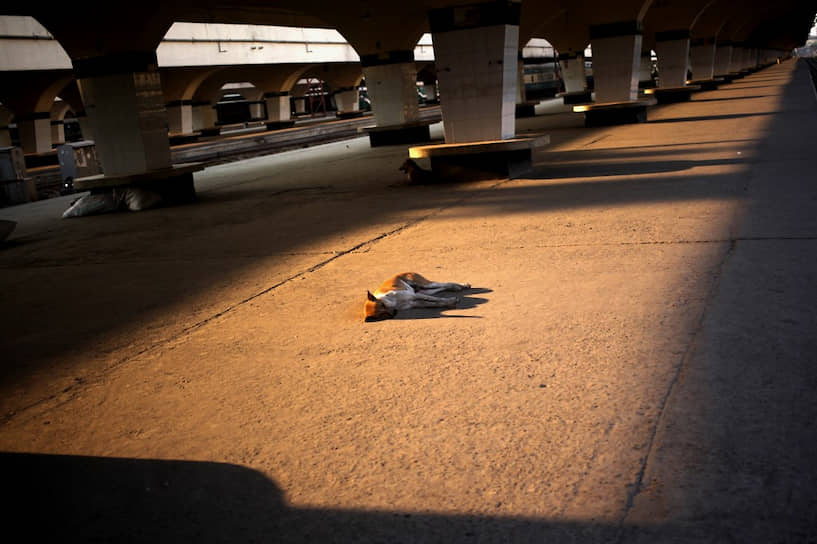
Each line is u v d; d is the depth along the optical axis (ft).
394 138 87.51
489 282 19.57
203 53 130.00
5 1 42.93
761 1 154.71
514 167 42.22
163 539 9.27
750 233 21.11
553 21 149.18
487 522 8.73
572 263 20.44
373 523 9.02
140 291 23.73
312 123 205.57
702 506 8.49
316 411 12.54
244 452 11.39
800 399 10.68
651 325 14.55
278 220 35.86
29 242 38.37
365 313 17.42
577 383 12.28
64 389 15.37
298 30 152.97
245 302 20.58
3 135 160.25
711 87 134.41
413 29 84.07
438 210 33.22
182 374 15.30
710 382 11.62
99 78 47.34
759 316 14.20
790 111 64.90
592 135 66.54
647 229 23.54
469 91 43.24
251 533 9.15
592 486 9.19
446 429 11.25
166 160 50.08
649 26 109.09
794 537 7.77
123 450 12.05
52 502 10.61
